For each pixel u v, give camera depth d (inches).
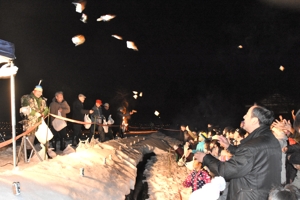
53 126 401.1
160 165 502.3
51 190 179.5
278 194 114.0
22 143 275.0
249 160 137.1
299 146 188.9
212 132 412.2
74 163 261.0
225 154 229.1
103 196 221.5
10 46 193.0
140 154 522.6
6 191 147.3
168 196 320.5
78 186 210.4
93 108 525.0
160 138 877.2
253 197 138.3
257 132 149.0
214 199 135.6
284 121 215.6
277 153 143.5
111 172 288.8
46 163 237.3
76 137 472.1
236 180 143.9
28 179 179.6
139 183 363.3
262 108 151.6
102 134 529.3
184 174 439.5
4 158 325.1
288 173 215.0
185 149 270.1
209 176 224.5
